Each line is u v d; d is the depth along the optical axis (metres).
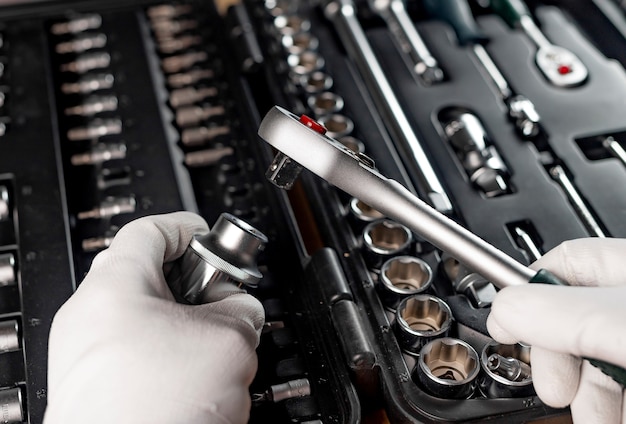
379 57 1.13
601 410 0.69
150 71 1.14
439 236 0.70
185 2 1.27
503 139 1.00
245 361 0.69
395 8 1.16
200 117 1.08
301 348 0.82
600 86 1.07
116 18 1.23
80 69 1.15
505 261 0.70
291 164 0.71
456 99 1.06
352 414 0.73
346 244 0.88
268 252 0.92
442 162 0.98
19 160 0.99
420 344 0.78
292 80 1.08
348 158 0.69
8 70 1.13
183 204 0.96
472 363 0.75
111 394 0.65
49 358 0.70
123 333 0.67
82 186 1.00
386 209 0.70
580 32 1.21
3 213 0.94
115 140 1.04
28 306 0.84
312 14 1.22
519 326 0.67
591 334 0.64
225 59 1.16
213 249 0.74
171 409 0.64
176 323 0.69
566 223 0.90
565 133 1.00
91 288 0.71
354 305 0.81
